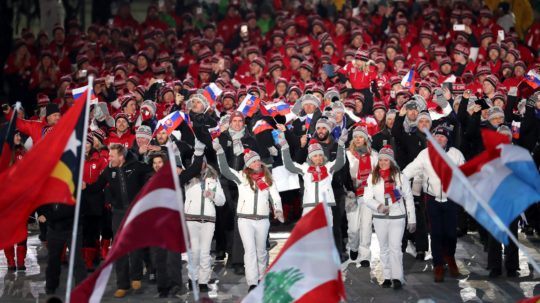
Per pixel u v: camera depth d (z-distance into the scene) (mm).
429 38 63594
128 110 47688
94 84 55969
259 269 37219
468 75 56844
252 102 43719
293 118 46531
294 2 76188
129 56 69438
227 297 36281
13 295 36844
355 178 41344
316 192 37750
